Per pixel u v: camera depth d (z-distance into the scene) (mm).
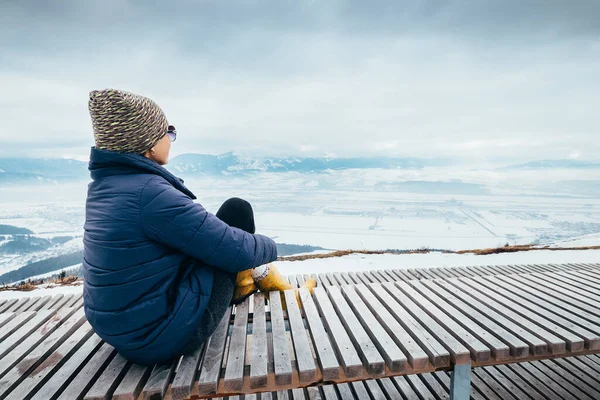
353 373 1717
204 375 1637
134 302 1523
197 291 1667
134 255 1479
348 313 2186
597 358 3480
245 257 1676
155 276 1529
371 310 2289
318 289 2568
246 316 2145
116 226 1457
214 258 1610
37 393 1618
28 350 1962
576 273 3305
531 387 3070
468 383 1803
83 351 1936
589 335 1937
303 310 2268
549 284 2914
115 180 1522
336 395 2969
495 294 2592
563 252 11828
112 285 1492
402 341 1866
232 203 1993
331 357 1751
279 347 1841
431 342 1851
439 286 2773
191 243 1537
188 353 1783
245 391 1698
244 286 2275
